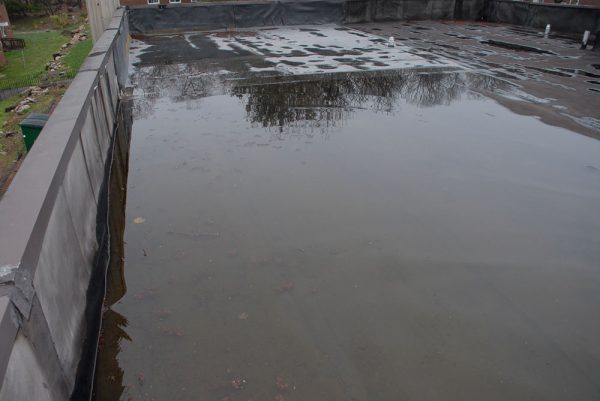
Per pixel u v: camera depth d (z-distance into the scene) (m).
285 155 5.94
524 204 4.84
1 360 1.58
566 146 6.35
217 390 2.65
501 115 7.63
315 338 3.07
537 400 2.68
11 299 1.81
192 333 3.07
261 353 2.93
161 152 5.96
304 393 2.66
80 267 3.22
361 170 5.54
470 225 4.44
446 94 8.80
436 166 5.69
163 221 4.39
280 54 12.45
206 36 15.46
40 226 2.36
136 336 3.04
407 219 4.52
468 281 3.67
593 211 4.71
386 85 9.38
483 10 19.66
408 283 3.62
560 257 3.99
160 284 3.54
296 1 17.64
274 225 4.36
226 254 3.92
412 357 2.95
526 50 13.14
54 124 3.69
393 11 19.00
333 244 4.09
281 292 3.48
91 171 4.33
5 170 7.55
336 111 7.76
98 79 5.49
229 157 5.83
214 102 8.16
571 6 15.62
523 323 3.26
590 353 3.03
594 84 9.56
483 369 2.88
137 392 2.63
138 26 16.00
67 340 2.55
